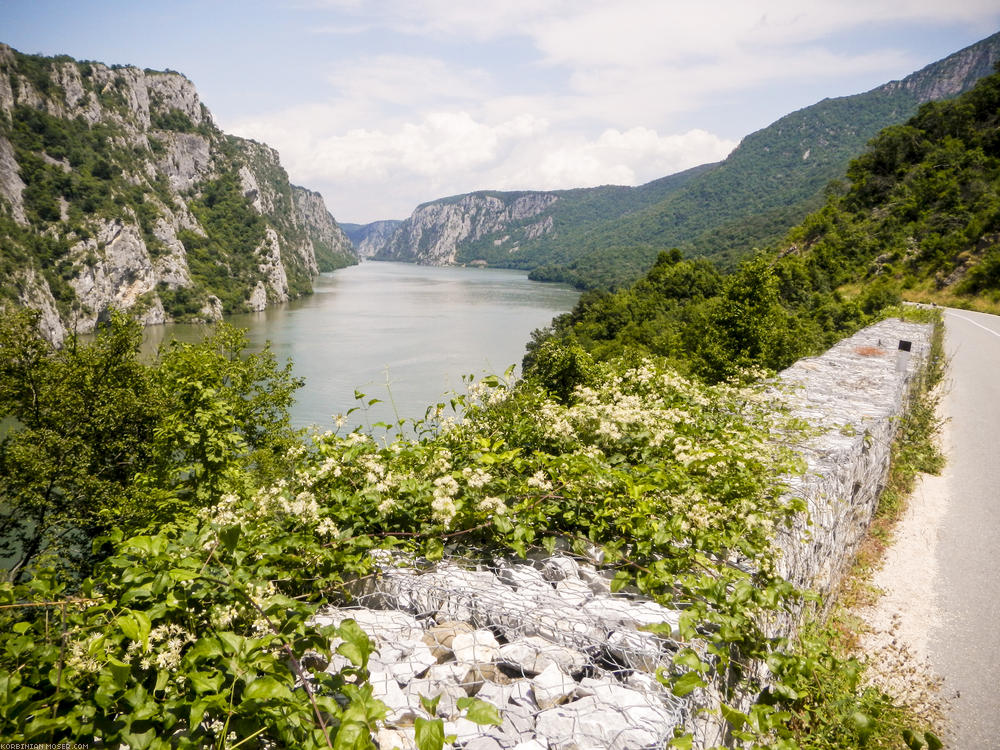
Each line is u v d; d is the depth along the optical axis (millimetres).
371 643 2344
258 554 2926
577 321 81688
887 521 8039
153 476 12039
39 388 17906
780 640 2928
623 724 2223
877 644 5539
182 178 186125
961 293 37219
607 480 3713
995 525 7883
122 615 2381
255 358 20969
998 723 4559
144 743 1966
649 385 6559
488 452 4199
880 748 3799
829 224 62031
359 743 1878
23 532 17625
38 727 1884
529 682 2521
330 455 3805
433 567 3393
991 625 5809
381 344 73938
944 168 61906
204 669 2250
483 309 120062
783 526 4105
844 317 34906
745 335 23719
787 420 6605
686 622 2605
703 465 4172
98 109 156000
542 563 3521
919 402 11719
